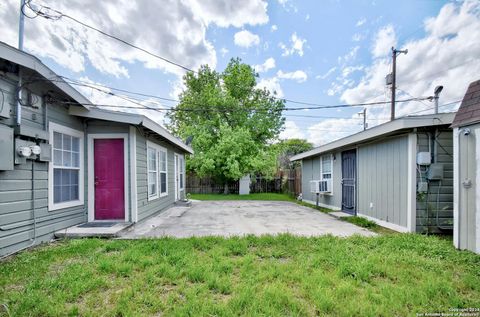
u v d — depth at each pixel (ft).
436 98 19.13
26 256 11.28
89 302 7.54
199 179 52.29
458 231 12.59
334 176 27.94
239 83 56.49
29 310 7.07
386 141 18.89
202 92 58.65
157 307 7.27
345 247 12.37
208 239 13.82
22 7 15.26
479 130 11.61
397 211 17.57
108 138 18.21
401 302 7.52
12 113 11.91
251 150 48.91
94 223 17.19
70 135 16.39
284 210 27.45
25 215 12.54
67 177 16.20
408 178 16.57
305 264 10.27
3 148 10.98
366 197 21.48
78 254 11.57
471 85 12.92
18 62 11.19
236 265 10.32
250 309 7.11
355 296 7.91
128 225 16.76
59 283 8.45
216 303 7.49
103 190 18.28
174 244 12.87
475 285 8.52
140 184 19.35
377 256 10.98
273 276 9.23
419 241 13.42
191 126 51.31
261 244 13.12
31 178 12.98
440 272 9.66
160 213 24.67
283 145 76.84
